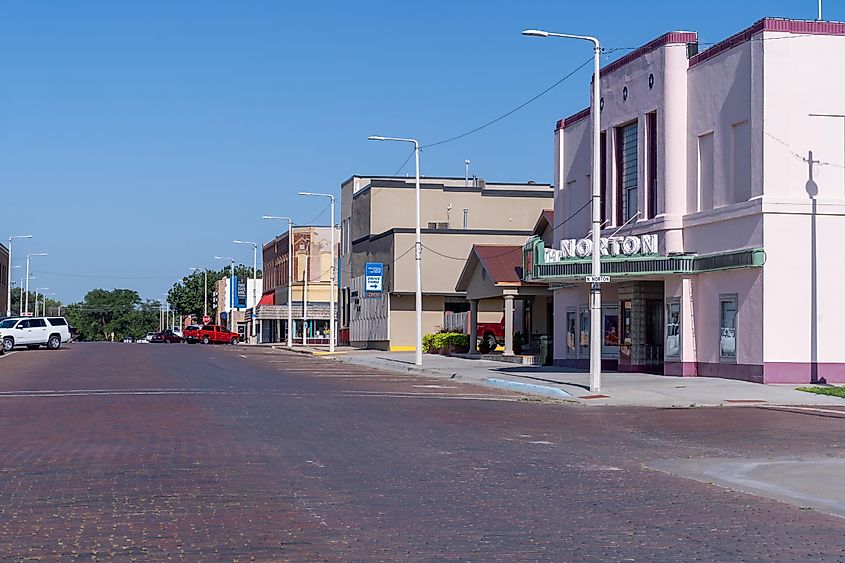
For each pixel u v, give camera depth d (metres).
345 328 84.38
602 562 8.70
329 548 9.11
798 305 30.31
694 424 21.56
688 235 33.97
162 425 19.55
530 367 43.72
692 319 33.75
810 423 21.66
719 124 32.53
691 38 34.56
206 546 9.16
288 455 15.32
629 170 37.69
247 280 134.00
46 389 29.84
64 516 10.52
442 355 58.66
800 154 30.39
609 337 40.44
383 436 18.19
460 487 12.66
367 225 75.25
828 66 30.56
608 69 38.78
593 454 16.38
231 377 36.78
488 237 67.88
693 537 9.83
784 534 10.06
